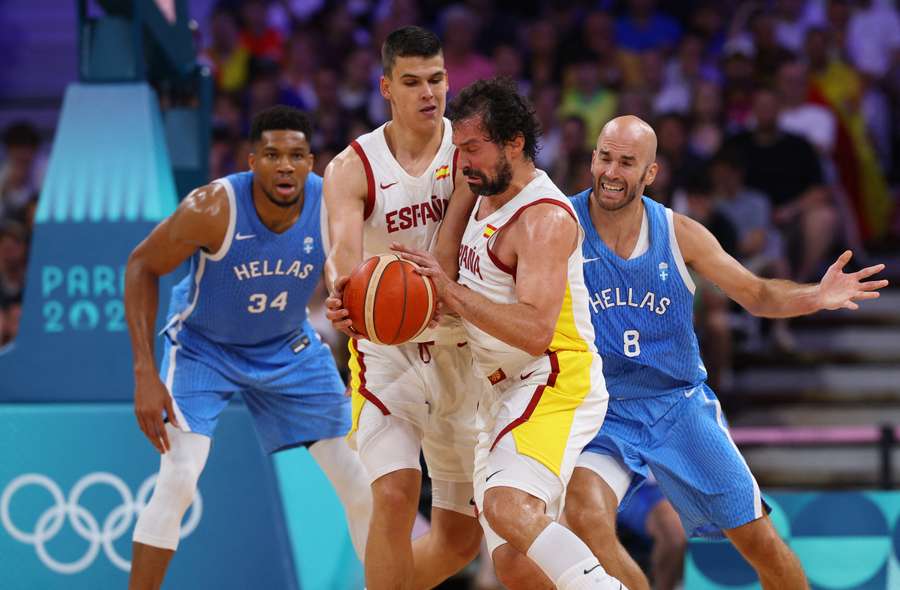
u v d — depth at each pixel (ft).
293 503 39.37
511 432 28.04
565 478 28.07
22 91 81.87
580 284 29.17
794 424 64.39
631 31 76.89
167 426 34.35
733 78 72.59
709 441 33.01
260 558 38.24
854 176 73.15
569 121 68.80
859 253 69.67
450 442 32.37
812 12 79.51
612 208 31.65
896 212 75.56
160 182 41.68
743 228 65.77
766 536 32.94
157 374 33.94
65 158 41.47
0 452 39.01
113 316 40.63
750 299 32.91
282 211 34.27
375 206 31.07
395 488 29.84
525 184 28.07
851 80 73.36
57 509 38.86
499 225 28.02
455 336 30.81
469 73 74.90
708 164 66.74
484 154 27.45
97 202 41.11
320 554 39.37
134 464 38.96
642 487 49.06
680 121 67.82
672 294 32.89
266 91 73.20
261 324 35.60
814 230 66.95
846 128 72.95
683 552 45.34
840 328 68.80
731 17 78.28
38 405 40.06
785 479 61.21
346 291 27.86
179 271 41.57
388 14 78.23
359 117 73.00
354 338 29.63
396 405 30.81
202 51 76.18
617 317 32.91
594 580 25.98
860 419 64.28
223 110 72.64
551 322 26.96
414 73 29.76
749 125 70.69
